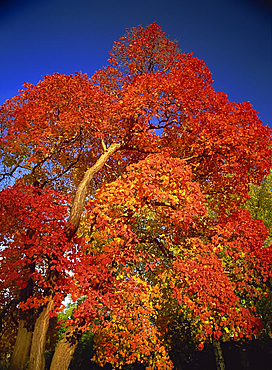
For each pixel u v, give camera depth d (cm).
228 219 965
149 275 1090
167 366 955
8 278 622
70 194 1224
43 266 988
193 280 757
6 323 1071
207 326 737
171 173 810
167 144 1216
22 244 663
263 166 973
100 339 1065
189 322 1411
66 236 773
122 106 985
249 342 1633
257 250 838
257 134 940
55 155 1177
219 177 1139
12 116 1008
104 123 988
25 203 692
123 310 755
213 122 936
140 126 1008
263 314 1338
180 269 768
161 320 1062
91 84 1062
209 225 1041
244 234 866
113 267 891
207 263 793
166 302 1059
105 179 1255
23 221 692
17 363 913
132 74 1294
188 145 1110
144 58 1284
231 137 920
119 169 1208
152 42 1291
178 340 1538
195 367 1672
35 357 670
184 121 1076
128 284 781
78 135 1073
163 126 1104
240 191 1086
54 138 1027
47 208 687
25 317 1000
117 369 1711
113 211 883
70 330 770
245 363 1593
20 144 990
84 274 693
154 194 781
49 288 748
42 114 980
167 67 1266
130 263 1058
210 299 732
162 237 1007
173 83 973
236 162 1005
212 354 1725
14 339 1095
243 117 962
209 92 1043
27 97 1032
